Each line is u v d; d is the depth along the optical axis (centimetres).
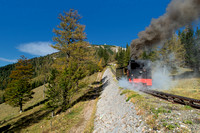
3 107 3553
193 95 901
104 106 1470
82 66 2259
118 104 1204
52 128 1315
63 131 1177
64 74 1842
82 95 2447
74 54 2127
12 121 2108
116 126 802
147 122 594
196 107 591
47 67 3453
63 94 1748
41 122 1664
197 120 476
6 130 1742
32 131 1426
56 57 2256
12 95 2531
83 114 1495
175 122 504
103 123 1016
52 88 1689
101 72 5138
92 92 2544
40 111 2262
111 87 2130
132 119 725
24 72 2783
